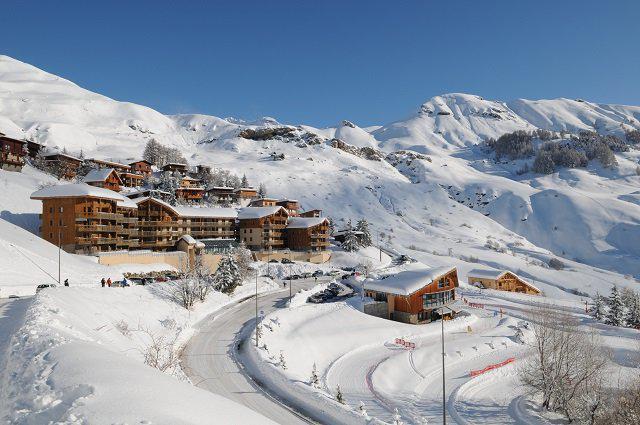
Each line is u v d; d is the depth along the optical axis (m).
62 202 79.25
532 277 138.88
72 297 42.56
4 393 16.14
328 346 53.09
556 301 92.44
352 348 54.41
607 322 78.31
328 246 127.69
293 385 36.41
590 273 153.50
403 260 122.12
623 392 40.19
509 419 39.62
